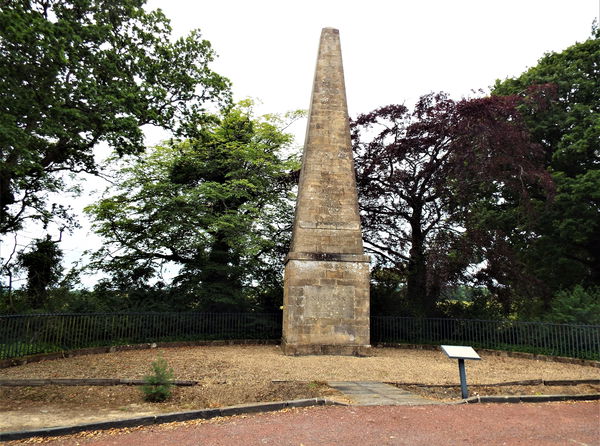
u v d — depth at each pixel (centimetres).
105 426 710
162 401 885
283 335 1753
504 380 1148
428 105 2105
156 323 1797
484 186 2075
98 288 2059
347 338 1611
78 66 1348
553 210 2230
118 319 1695
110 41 1554
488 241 1870
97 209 2078
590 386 1115
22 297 1914
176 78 1725
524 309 2028
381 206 2189
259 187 2155
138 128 1480
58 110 1309
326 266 1648
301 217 1691
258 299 2175
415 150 2036
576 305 1742
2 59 1215
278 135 2286
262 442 636
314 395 930
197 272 2095
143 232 2123
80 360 1387
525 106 2323
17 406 846
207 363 1337
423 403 874
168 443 636
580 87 2312
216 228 1934
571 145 2183
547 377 1221
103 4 1608
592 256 2384
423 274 2036
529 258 2423
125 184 2083
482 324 1869
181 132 1781
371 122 2162
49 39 1250
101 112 1450
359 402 872
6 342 1288
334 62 1844
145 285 2125
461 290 2072
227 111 1895
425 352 1788
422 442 640
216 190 2050
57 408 834
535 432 702
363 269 1662
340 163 1752
